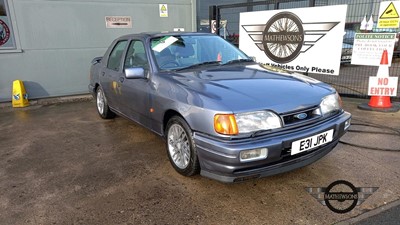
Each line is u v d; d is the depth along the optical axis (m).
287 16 6.37
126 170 3.40
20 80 6.69
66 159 3.74
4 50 6.43
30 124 5.28
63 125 5.16
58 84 7.11
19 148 4.16
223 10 11.73
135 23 7.62
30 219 2.56
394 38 5.18
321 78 8.85
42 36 6.73
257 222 2.44
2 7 6.32
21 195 2.94
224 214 2.55
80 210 2.66
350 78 8.78
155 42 3.88
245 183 3.03
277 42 6.67
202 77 3.24
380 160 3.45
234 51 4.18
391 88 5.30
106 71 4.84
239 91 2.80
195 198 2.80
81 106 6.53
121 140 4.35
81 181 3.18
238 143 2.49
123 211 2.63
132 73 3.46
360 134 4.23
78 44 7.11
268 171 2.62
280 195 2.81
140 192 2.93
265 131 2.57
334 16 5.63
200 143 2.69
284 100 2.70
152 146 4.09
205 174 2.79
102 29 7.28
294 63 6.45
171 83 3.21
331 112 3.01
